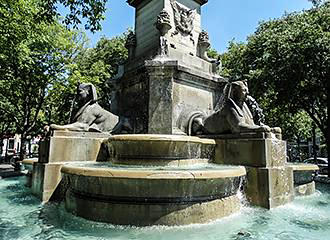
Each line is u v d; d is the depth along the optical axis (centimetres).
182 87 820
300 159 3434
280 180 600
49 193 624
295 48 1480
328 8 1652
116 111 927
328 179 1181
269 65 1614
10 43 1246
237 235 393
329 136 1625
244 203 582
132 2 1013
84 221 443
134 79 880
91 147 711
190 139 604
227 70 2316
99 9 917
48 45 1677
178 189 425
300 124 3047
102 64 2314
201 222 439
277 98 1753
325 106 1789
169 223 421
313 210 560
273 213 522
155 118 768
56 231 401
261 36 1933
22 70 1639
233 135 650
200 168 525
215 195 464
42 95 2028
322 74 1512
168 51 827
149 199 425
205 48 962
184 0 962
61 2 914
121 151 622
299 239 384
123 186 427
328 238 389
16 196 682
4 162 3366
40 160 694
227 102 690
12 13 1158
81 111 772
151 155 598
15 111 2272
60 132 675
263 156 580
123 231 399
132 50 978
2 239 369
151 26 928
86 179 459
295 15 1869
